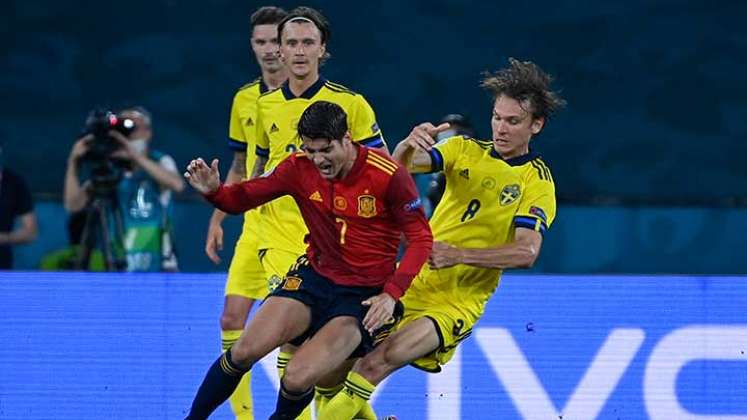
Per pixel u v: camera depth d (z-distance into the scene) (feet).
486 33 128.47
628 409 84.79
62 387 84.69
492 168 72.95
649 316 85.20
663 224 124.67
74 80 127.75
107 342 85.10
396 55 128.16
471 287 74.23
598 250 124.06
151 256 103.81
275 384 85.05
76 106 127.85
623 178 129.49
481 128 128.67
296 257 80.53
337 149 65.62
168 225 104.88
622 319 85.10
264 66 86.38
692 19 129.59
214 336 85.61
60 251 109.29
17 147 127.24
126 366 84.99
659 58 129.59
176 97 127.85
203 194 67.72
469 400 84.33
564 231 124.26
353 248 68.59
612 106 129.59
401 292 66.69
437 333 72.38
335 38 128.06
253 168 82.69
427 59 128.16
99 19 127.34
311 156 65.92
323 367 66.85
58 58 127.54
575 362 84.79
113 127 103.14
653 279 85.25
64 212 121.49
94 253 103.35
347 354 67.97
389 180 67.10
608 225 124.16
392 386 84.23
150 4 127.54
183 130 127.85
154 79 127.95
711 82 129.80
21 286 85.15
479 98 128.57
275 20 85.81
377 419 83.46
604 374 84.84
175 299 85.66
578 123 129.39
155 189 104.73
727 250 124.57
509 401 84.48
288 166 68.54
